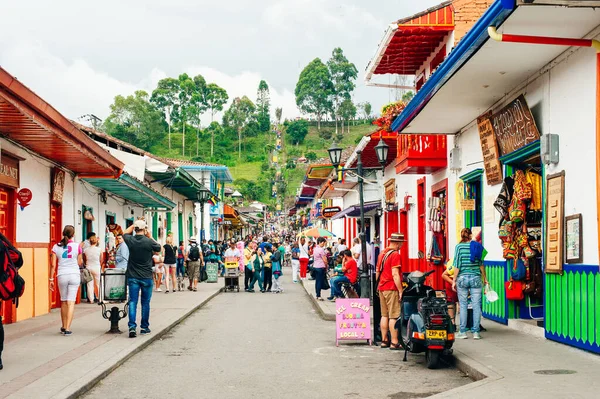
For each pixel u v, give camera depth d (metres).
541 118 11.12
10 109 10.59
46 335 12.24
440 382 8.70
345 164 28.45
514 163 12.63
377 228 31.66
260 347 11.81
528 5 8.01
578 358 9.23
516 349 10.14
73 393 7.57
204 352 11.23
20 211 14.41
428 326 9.52
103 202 21.20
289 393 8.08
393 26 16.44
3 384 7.95
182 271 29.64
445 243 18.36
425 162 17.39
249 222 82.75
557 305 10.53
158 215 31.28
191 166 47.34
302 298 23.20
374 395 7.96
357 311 12.13
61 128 12.96
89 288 18.91
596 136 9.11
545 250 10.91
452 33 16.56
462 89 12.34
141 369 9.66
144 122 139.62
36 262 15.43
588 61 9.42
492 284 13.80
